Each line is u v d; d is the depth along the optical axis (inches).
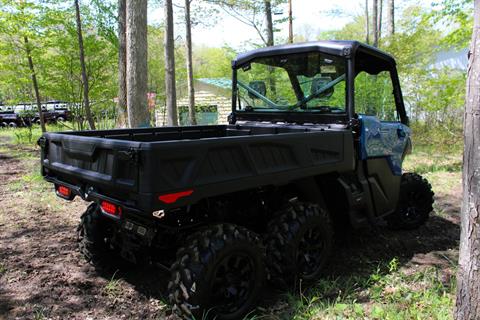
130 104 266.1
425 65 488.1
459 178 284.7
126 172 94.0
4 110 817.5
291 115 157.6
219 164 98.1
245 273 107.7
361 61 150.3
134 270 142.4
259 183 105.9
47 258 152.3
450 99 380.5
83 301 121.6
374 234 177.5
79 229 137.6
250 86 167.8
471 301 84.7
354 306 108.5
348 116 140.8
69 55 470.6
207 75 1051.9
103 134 139.3
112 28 480.1
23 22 435.2
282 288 120.6
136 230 109.7
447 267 143.1
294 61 152.4
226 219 121.0
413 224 181.9
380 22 770.8
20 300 121.3
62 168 117.0
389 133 158.4
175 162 90.3
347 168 134.0
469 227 84.4
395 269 139.5
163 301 120.1
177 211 112.9
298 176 116.2
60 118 759.7
